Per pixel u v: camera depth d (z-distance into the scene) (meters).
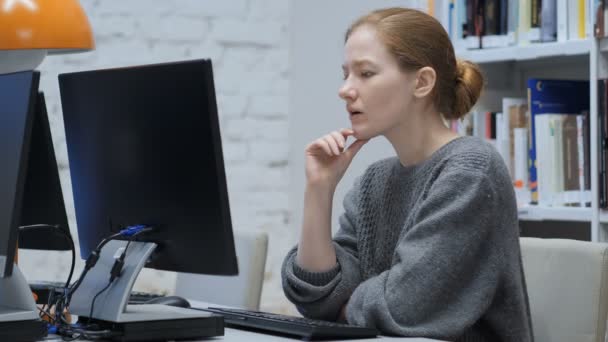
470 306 1.57
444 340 1.55
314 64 3.79
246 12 3.85
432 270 1.56
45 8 2.08
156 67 1.45
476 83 1.77
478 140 1.68
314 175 1.77
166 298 1.92
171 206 1.48
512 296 1.63
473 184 1.59
